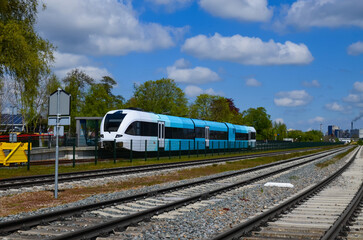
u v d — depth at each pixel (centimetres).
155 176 2194
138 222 898
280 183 1817
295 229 853
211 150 4772
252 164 3453
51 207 1140
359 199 1302
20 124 5691
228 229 845
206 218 994
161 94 6581
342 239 782
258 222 907
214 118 7806
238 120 8619
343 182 2062
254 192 1538
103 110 6247
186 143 4128
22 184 1606
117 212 1039
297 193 1539
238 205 1213
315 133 18050
